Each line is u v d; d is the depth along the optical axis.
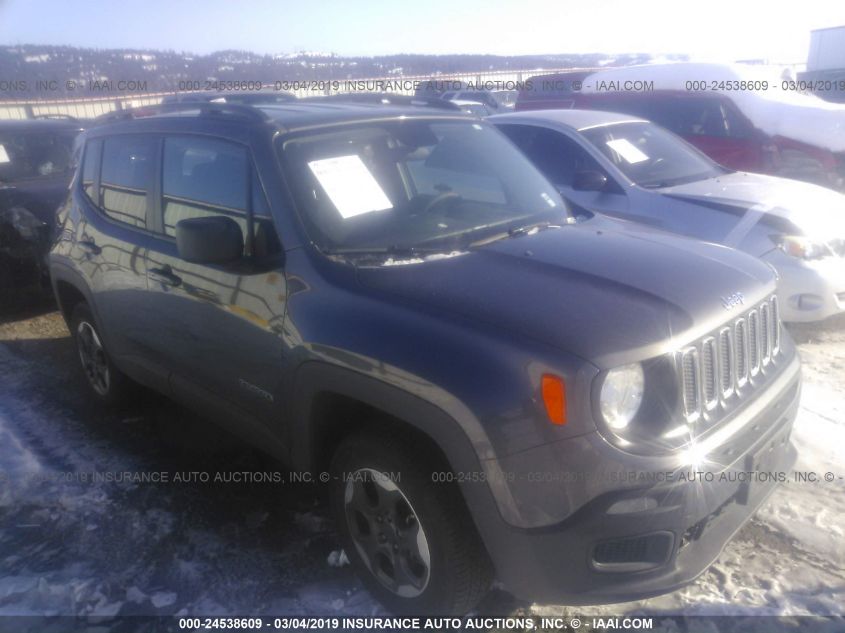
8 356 5.75
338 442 2.97
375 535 2.76
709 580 2.90
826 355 5.04
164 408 4.73
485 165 3.80
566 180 6.33
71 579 3.06
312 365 2.70
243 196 3.16
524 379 2.20
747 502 2.57
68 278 4.49
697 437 2.33
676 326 2.36
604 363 2.18
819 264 5.06
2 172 6.84
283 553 3.20
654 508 2.22
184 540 3.31
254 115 3.29
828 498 3.37
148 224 3.77
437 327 2.39
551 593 2.31
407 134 3.57
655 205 5.71
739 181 6.09
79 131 7.59
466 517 2.45
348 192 3.12
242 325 3.06
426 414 2.35
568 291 2.53
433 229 3.16
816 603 2.74
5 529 3.44
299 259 2.85
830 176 7.88
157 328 3.71
